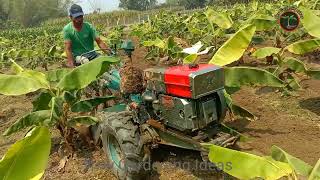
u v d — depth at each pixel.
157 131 4.68
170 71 4.41
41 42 20.84
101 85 6.20
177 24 16.25
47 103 5.71
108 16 54.00
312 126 5.90
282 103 6.97
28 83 5.36
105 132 5.01
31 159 2.62
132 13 56.50
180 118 4.35
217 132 4.46
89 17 53.94
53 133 6.79
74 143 6.04
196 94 4.10
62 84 4.90
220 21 10.24
